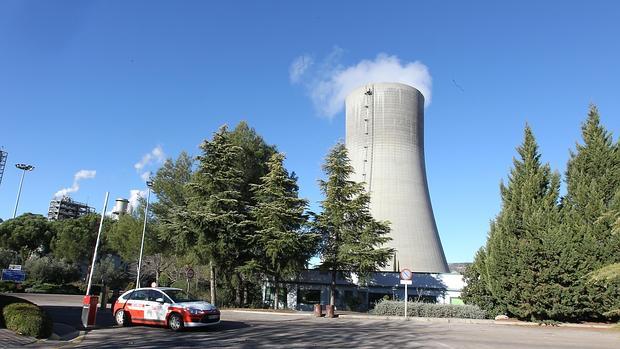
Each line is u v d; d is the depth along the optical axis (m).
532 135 29.06
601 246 24.73
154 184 41.28
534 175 27.75
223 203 30.02
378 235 31.95
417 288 36.50
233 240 29.50
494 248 27.08
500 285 26.34
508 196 28.67
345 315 26.89
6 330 12.43
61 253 59.00
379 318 25.58
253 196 34.25
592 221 25.94
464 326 21.91
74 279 55.09
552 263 24.98
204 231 28.88
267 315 26.25
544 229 25.98
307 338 14.42
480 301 28.31
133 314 16.59
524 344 14.58
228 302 33.19
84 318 15.65
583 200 26.66
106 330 15.38
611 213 21.11
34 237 64.50
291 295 36.31
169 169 42.25
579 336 18.44
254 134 37.53
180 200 41.12
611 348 14.17
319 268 31.94
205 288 37.50
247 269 29.30
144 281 49.66
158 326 16.77
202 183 30.44
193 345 12.13
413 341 14.35
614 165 27.28
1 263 52.31
